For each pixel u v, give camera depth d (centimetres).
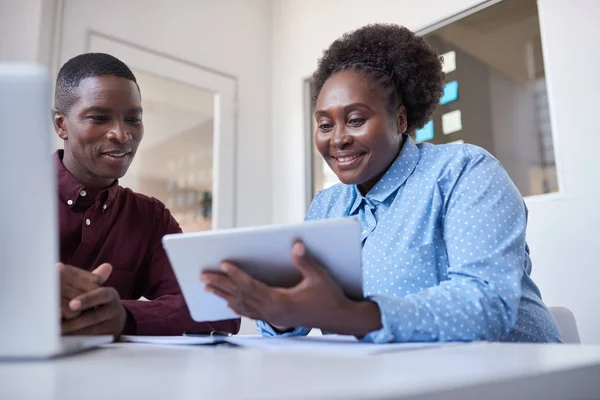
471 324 77
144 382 37
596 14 199
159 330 108
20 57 227
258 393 32
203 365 48
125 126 135
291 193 316
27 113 47
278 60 337
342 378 38
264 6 340
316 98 133
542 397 43
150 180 269
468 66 244
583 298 190
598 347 62
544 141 213
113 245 138
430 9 257
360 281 71
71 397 31
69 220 134
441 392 35
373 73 118
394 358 52
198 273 72
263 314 70
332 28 306
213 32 309
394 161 117
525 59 224
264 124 328
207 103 302
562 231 198
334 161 120
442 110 251
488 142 232
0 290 49
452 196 102
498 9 235
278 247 67
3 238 49
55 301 50
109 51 261
